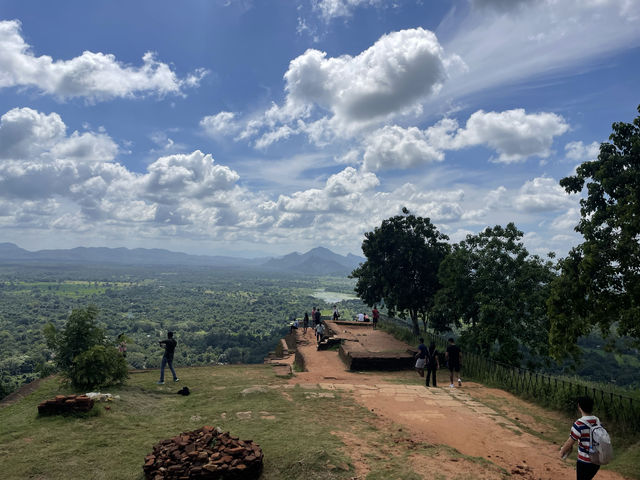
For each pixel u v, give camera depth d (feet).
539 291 68.44
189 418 29.32
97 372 35.17
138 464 21.01
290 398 35.73
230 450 20.49
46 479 18.93
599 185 48.32
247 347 409.69
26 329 514.27
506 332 67.00
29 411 28.68
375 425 28.66
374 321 100.89
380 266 112.06
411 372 58.75
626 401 33.88
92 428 25.58
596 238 45.19
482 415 33.94
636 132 46.78
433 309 86.99
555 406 37.78
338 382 46.26
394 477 19.38
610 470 24.12
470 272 78.95
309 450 21.98
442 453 23.18
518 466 22.76
